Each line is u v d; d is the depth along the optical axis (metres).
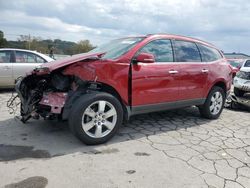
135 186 2.94
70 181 2.99
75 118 3.86
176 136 4.68
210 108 5.89
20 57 8.52
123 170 3.30
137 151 3.92
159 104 4.82
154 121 5.60
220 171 3.39
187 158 3.74
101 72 4.06
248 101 6.93
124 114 4.49
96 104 4.04
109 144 4.16
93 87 4.18
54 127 4.86
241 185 3.07
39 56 8.80
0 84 8.27
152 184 3.00
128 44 4.72
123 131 4.84
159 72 4.68
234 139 4.67
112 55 4.48
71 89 4.11
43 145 4.01
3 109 6.08
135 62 4.41
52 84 4.16
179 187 2.97
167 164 3.52
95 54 4.32
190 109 6.84
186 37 5.48
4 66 8.20
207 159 3.74
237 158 3.84
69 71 3.95
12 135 4.39
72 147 3.97
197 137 4.68
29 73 4.43
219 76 5.89
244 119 6.20
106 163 3.47
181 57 5.19
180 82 5.06
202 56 5.66
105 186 2.92
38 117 4.24
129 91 4.38
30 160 3.48
